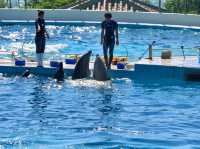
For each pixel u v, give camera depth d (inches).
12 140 439.8
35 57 904.3
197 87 714.8
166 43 1288.1
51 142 436.1
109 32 768.3
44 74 779.4
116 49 1148.5
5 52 1003.3
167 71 768.9
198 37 1441.9
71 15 1736.0
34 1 2162.9
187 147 429.1
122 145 430.6
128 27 1662.2
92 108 573.3
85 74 741.9
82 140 443.8
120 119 525.7
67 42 1268.5
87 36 1409.9
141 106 588.1
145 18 1711.4
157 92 672.4
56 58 901.2
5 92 653.3
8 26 1627.7
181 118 534.9
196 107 588.4
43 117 529.3
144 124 506.9
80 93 652.1
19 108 568.7
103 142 438.3
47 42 1255.5
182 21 1689.2
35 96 631.2
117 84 717.9
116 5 1979.6
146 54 953.5
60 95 638.5
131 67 794.8
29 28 1578.5
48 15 1733.5
